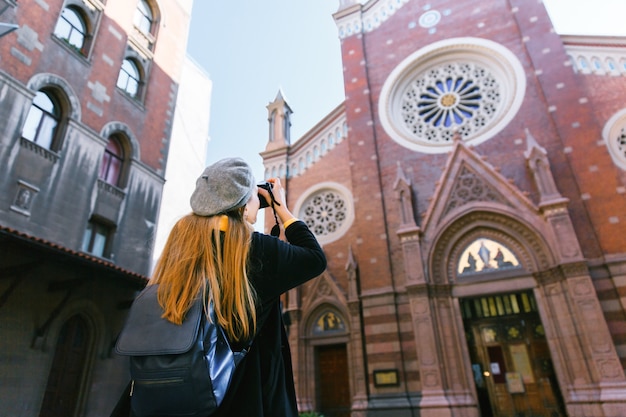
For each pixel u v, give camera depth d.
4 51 12.21
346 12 26.08
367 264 18.94
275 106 27.83
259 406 1.43
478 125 20.73
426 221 18.20
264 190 2.17
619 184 16.03
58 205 13.00
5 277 10.48
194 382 1.21
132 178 16.56
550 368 15.43
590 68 19.41
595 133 17.17
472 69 22.19
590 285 14.45
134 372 1.31
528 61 20.05
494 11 22.05
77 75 14.77
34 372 11.04
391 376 16.28
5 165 11.64
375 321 17.61
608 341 13.56
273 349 1.66
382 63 23.92
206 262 1.49
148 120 18.20
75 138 14.12
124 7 17.84
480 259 17.30
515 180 18.06
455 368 15.60
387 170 20.86
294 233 1.95
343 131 24.25
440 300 16.86
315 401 18.45
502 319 16.94
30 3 13.34
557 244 15.45
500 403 15.61
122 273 12.07
